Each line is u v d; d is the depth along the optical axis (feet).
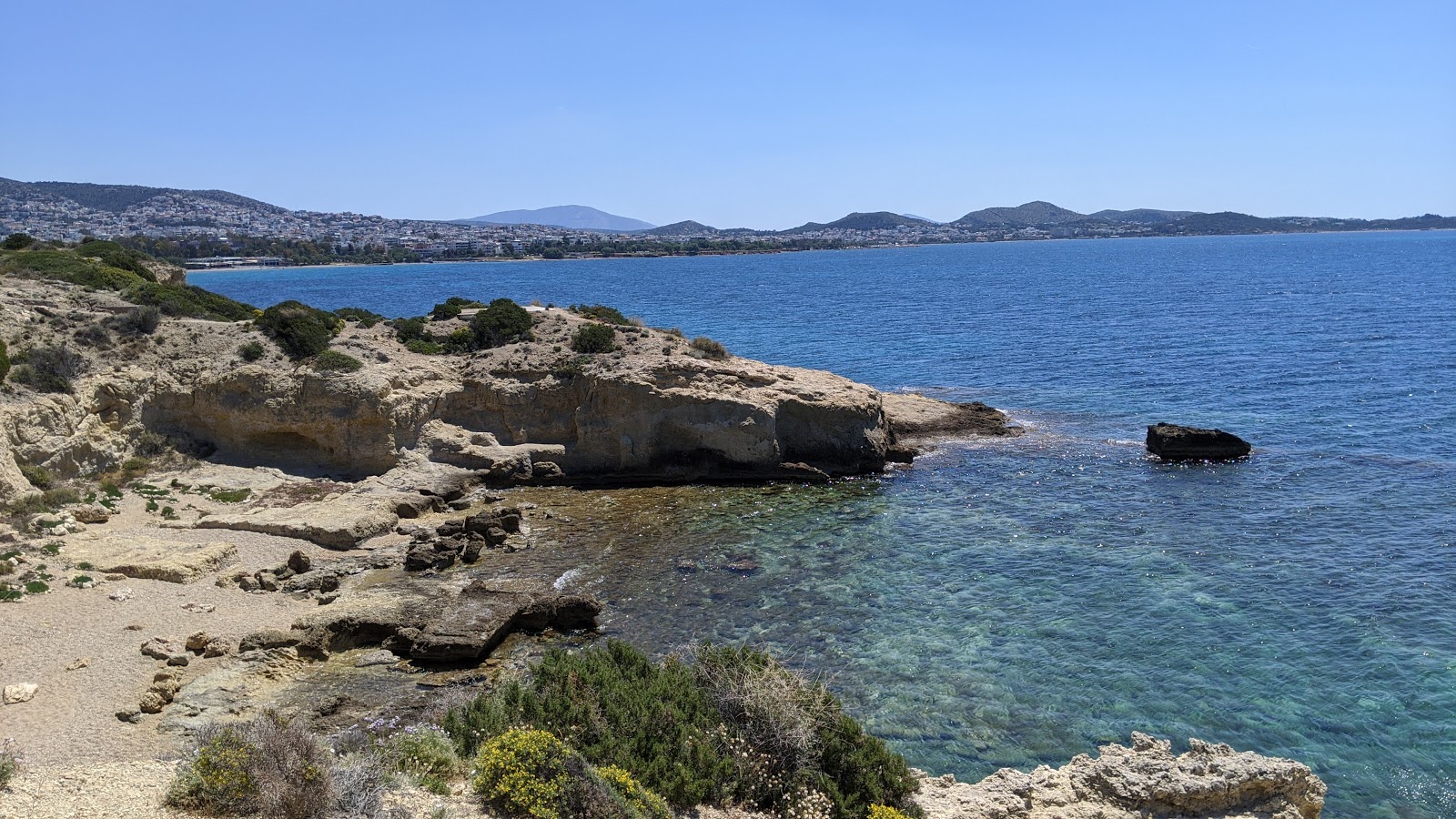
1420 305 407.44
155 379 160.15
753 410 165.99
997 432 194.39
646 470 168.04
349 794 49.19
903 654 94.84
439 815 49.37
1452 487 146.51
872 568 119.34
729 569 119.55
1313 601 105.70
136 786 50.72
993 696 86.48
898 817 56.59
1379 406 205.98
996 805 62.08
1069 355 292.81
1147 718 82.58
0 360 139.33
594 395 169.99
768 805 60.39
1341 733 79.56
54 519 122.52
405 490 151.94
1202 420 200.13
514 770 52.03
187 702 81.92
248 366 161.68
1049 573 116.06
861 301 515.09
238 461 160.35
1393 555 118.62
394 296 613.52
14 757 61.62
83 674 85.25
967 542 128.36
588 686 66.03
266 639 93.20
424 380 172.96
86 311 170.60
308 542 127.24
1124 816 61.52
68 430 141.38
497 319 192.54
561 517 143.54
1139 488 152.15
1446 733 79.05
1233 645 95.55
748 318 426.10
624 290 640.99
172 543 118.93
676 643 97.91
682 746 61.41
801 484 163.02
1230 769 64.23
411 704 84.43
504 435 174.40
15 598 99.40
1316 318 368.48
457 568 120.37
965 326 378.32
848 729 65.21
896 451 175.42
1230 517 135.85
